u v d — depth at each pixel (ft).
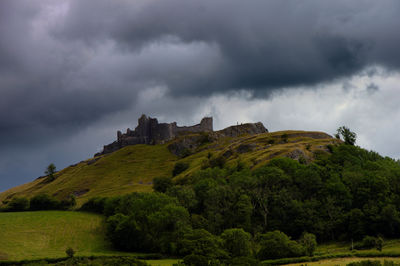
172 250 347.56
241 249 289.74
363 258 268.00
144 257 333.62
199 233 311.06
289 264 265.54
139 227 379.14
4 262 296.30
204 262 240.94
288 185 431.84
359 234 343.46
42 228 443.32
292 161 484.33
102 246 388.37
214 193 417.49
